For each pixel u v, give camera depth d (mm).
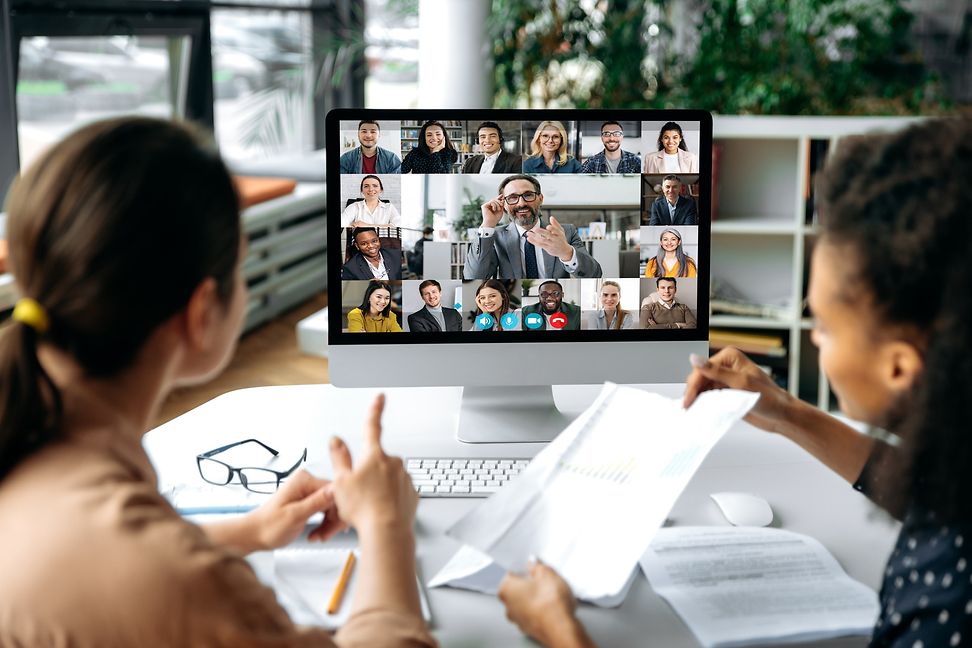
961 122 838
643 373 1559
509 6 3643
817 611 1052
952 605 818
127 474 778
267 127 4898
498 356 1543
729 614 1048
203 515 1263
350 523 996
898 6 3764
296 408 1695
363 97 5777
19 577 725
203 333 830
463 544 1225
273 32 5371
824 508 1323
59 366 789
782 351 3396
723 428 1162
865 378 873
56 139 778
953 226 784
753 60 3836
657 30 4078
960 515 813
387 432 1582
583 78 4047
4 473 768
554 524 1134
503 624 1047
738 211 3529
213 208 790
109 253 736
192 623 720
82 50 4266
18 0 3787
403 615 895
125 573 717
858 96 3793
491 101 3789
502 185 1514
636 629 1034
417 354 1535
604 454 1214
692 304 1550
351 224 1503
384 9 4465
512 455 1489
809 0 3666
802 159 3250
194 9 4719
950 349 776
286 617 783
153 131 784
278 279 4691
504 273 1529
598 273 1539
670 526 1271
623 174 1522
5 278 3115
